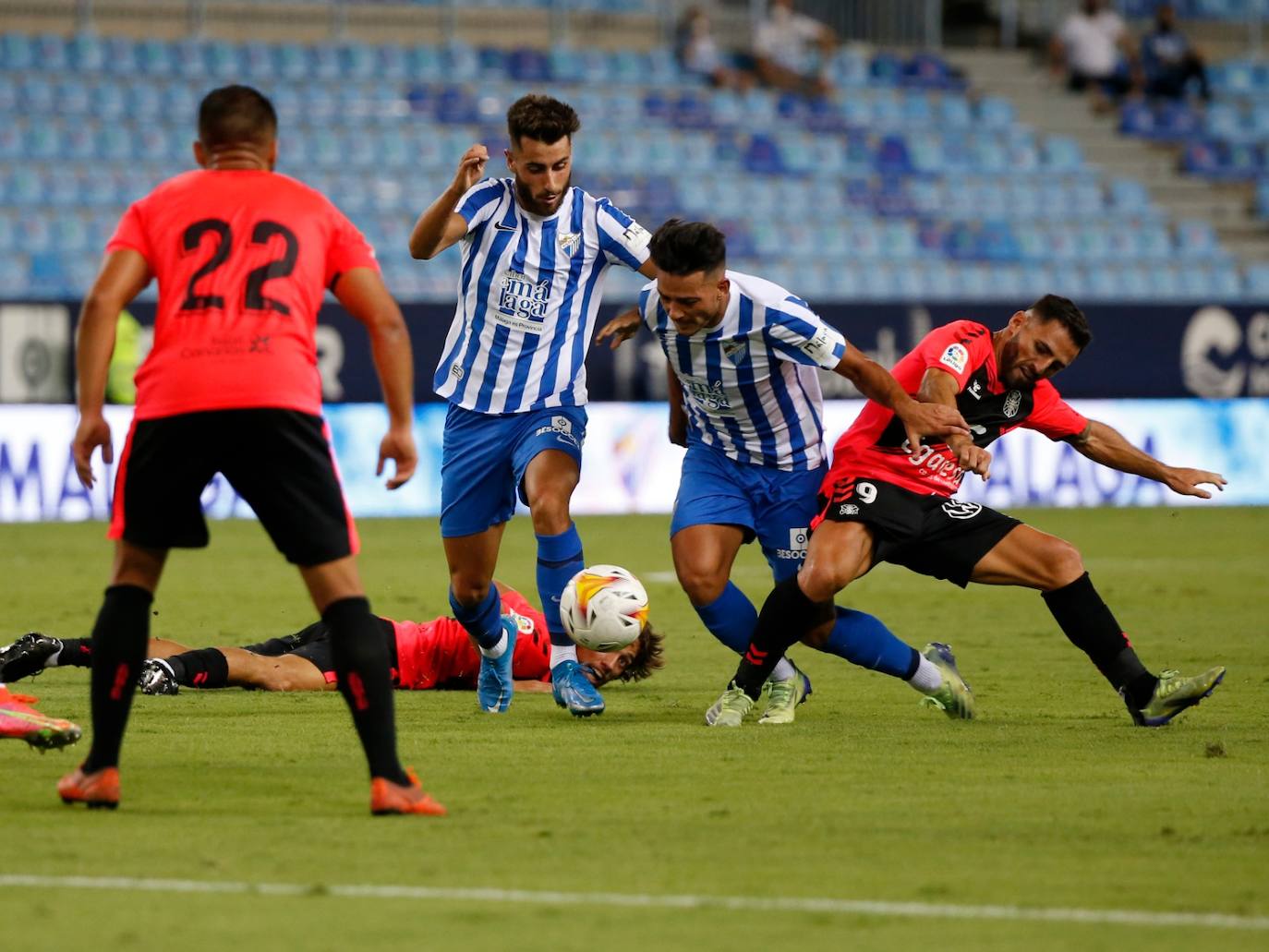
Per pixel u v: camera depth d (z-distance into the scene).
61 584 42.69
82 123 77.31
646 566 48.50
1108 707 25.12
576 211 24.16
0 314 60.22
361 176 78.88
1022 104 95.25
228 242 16.30
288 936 12.37
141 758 19.78
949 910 13.20
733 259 80.81
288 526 16.19
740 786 18.30
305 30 88.56
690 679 28.55
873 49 97.38
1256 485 73.25
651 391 68.19
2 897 13.44
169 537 16.38
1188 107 97.19
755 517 23.89
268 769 19.09
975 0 102.69
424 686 26.86
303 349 16.36
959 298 82.75
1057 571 22.92
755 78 93.19
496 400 23.97
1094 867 14.62
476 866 14.51
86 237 72.94
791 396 23.28
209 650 25.05
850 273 81.75
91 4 85.12
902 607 40.53
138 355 61.78
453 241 23.55
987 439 23.08
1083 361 70.44
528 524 67.44
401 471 16.62
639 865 14.59
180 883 13.88
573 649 24.05
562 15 93.00
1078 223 88.25
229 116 16.88
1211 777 19.02
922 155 90.06
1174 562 50.72
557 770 19.25
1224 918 12.98
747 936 12.45
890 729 22.64
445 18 91.12
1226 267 87.25
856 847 15.34
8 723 18.34
